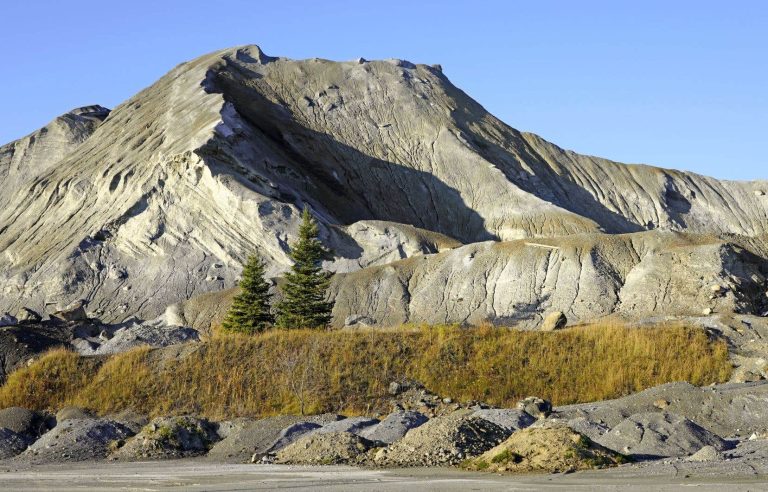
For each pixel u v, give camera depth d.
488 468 22.97
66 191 110.50
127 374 40.78
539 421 28.33
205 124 108.12
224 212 97.62
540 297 76.38
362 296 80.62
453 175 132.62
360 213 121.69
